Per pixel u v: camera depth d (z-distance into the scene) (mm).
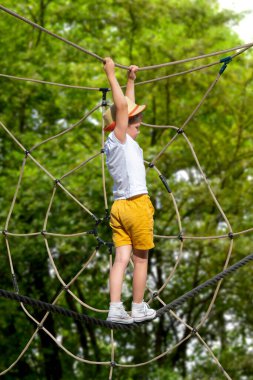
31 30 30344
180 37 28938
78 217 26812
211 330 33188
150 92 28281
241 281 28031
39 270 27812
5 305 28156
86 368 31047
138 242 9984
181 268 30094
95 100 29469
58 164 27500
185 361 32688
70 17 29688
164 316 31656
